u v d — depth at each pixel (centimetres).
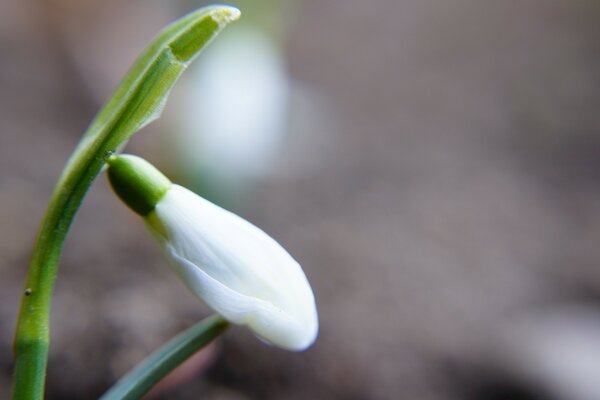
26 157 32
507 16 61
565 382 24
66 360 21
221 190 28
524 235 33
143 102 15
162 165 28
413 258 29
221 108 28
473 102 47
